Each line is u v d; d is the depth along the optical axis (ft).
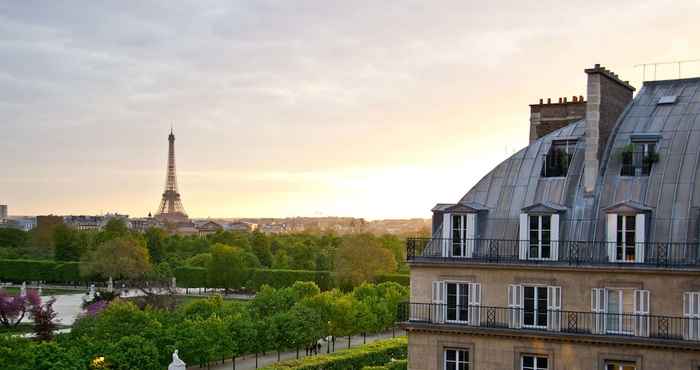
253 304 451.12
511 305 210.79
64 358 277.85
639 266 196.34
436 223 228.84
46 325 407.23
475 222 220.43
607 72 216.13
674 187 202.28
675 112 216.74
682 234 196.03
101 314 354.54
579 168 217.15
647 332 194.80
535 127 242.17
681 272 191.72
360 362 345.92
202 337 337.72
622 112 224.12
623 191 208.03
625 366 198.08
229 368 378.12
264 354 424.46
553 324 205.46
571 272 204.13
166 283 507.30
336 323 428.56
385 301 482.69
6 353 267.18
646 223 199.41
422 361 220.64
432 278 221.05
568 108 238.07
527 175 222.69
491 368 212.02
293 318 392.06
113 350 296.92
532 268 208.03
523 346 208.54
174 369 254.68
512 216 218.59
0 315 497.05
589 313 201.67
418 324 219.82
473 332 213.46
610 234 202.39
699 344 187.62
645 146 212.43
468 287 216.54
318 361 327.88
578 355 202.28
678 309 192.65
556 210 208.85
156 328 331.57
